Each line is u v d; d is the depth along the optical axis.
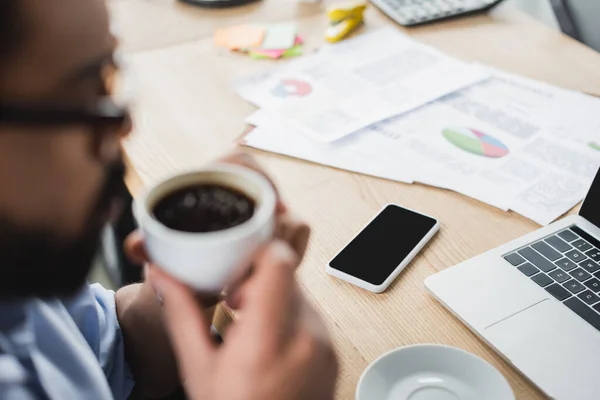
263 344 0.45
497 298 0.67
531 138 0.94
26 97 0.41
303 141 0.94
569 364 0.60
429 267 0.72
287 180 0.87
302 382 0.46
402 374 0.59
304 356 0.46
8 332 0.58
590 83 1.09
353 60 1.15
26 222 0.44
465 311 0.65
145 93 1.06
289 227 0.61
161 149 0.93
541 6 1.97
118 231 1.34
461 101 1.03
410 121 0.98
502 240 0.76
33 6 0.39
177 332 0.50
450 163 0.89
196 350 0.48
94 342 0.76
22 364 0.57
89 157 0.45
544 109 1.01
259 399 0.45
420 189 0.85
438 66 1.13
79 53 0.42
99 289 0.82
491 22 1.30
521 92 1.06
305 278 0.71
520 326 0.64
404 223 0.78
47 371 0.59
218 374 0.46
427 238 0.76
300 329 0.47
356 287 0.70
